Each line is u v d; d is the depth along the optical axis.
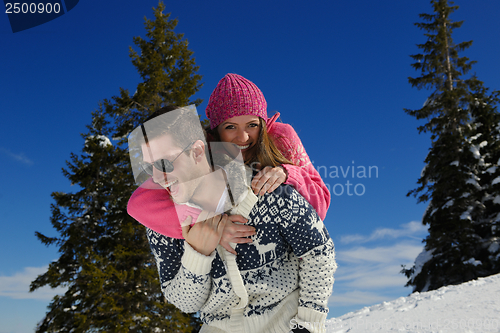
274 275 1.24
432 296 4.74
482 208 16.86
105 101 14.88
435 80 19.58
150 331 11.96
